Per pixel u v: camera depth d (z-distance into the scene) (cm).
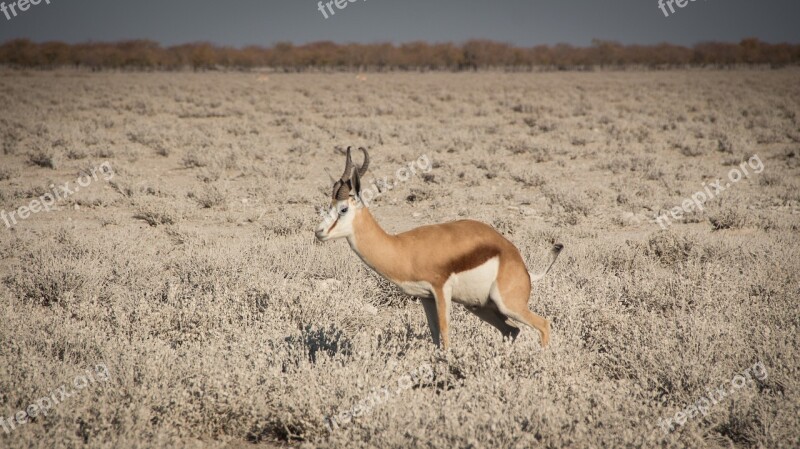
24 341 2547
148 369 2302
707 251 4125
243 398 2181
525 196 6562
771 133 10338
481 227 2445
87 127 11194
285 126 11862
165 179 7388
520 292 2430
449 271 2348
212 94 19388
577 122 12369
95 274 3512
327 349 2639
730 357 2464
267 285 3266
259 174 7506
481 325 2806
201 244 4572
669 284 3356
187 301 3091
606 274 3719
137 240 4612
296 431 2181
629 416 2083
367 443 1956
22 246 4372
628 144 10069
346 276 3694
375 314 3294
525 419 2039
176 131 11031
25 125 10969
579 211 5828
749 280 3431
